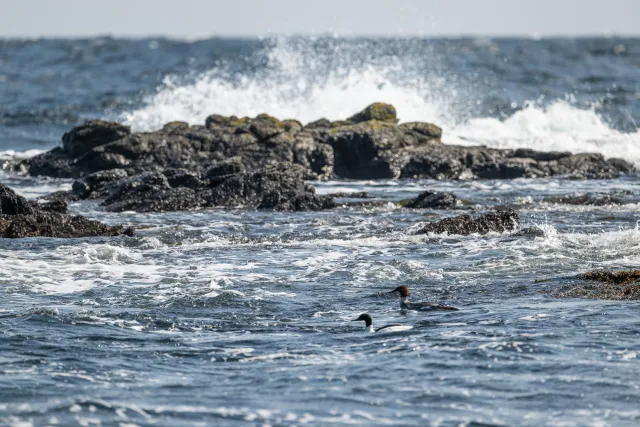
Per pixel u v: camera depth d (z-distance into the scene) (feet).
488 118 652.89
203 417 140.56
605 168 506.07
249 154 487.20
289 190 394.73
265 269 258.98
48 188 457.68
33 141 653.30
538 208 377.71
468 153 502.79
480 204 390.42
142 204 387.34
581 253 269.64
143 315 204.13
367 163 498.28
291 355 173.17
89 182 440.04
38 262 265.54
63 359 170.09
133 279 246.06
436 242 298.15
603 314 197.77
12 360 168.76
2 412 141.18
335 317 204.23
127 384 156.25
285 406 145.28
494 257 268.41
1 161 537.65
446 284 236.84
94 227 317.63
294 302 218.79
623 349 171.53
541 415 140.56
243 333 190.49
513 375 158.20
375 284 238.27
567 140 577.43
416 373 160.04
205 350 177.37
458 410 142.82
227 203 394.11
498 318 196.85
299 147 491.31
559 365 162.71
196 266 263.70
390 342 180.04
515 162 497.46
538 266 253.85
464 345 175.63
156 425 137.08
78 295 226.38
